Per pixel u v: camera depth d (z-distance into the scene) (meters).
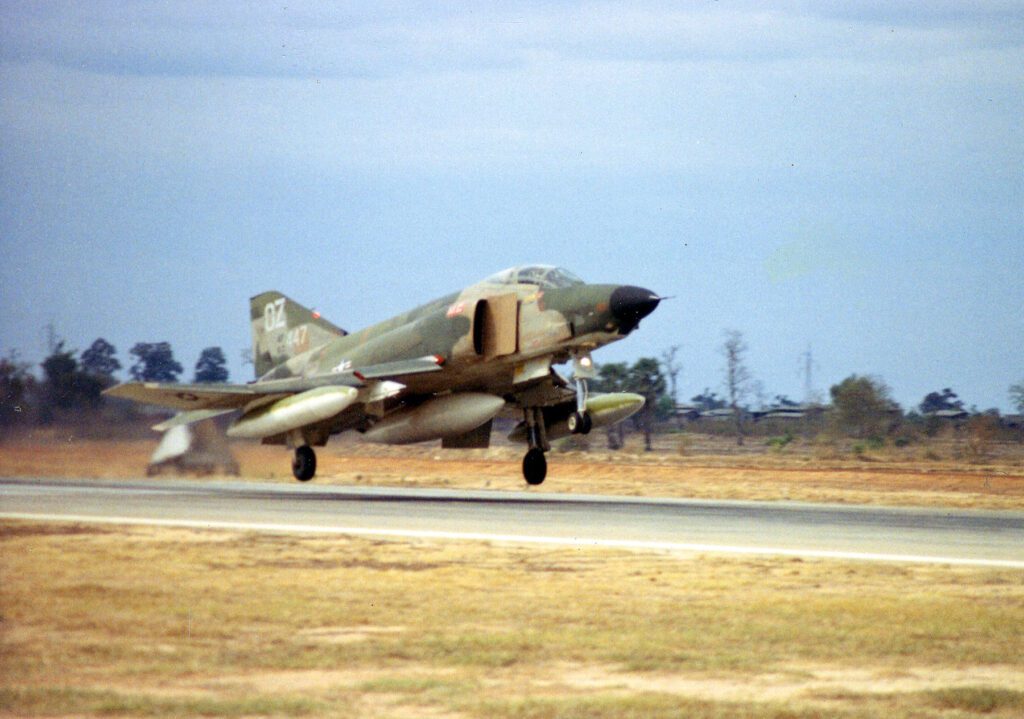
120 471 141.38
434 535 66.50
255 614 43.19
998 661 38.78
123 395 101.19
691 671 37.00
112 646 38.44
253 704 32.62
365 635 40.56
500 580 50.66
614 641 40.03
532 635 40.59
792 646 39.91
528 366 95.44
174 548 59.66
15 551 58.00
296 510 83.62
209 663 36.72
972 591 49.62
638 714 32.59
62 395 155.00
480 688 34.75
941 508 98.56
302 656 37.59
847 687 35.81
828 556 59.03
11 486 121.38
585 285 92.19
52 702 32.53
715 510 88.19
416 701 33.28
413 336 99.75
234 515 79.00
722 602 46.53
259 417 99.88
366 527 70.94
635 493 117.31
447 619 42.97
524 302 94.31
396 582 49.81
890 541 66.12
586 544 62.84
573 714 32.41
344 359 108.69
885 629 42.28
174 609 43.66
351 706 32.75
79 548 59.25
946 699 34.62
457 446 107.69
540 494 112.62
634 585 49.94
